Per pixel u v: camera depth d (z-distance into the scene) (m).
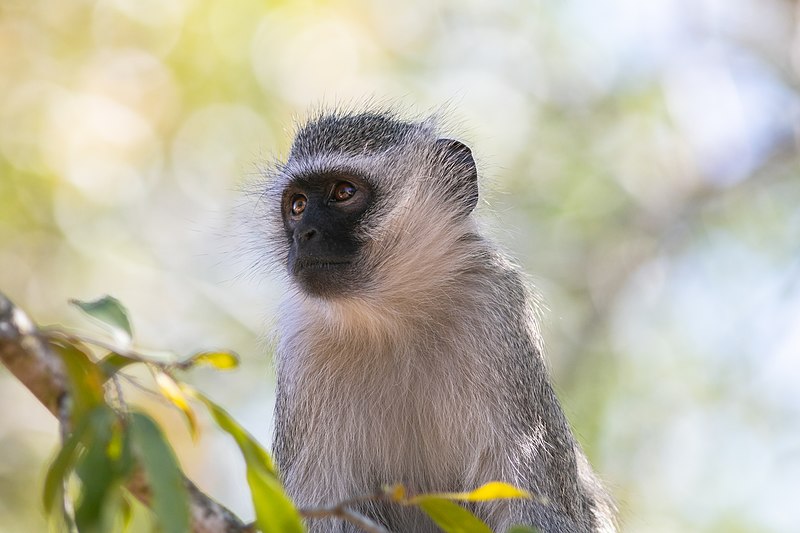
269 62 15.32
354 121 10.12
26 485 14.06
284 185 9.96
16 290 14.50
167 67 15.29
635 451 14.28
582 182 16.38
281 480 9.00
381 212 9.27
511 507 8.19
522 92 16.48
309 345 9.09
